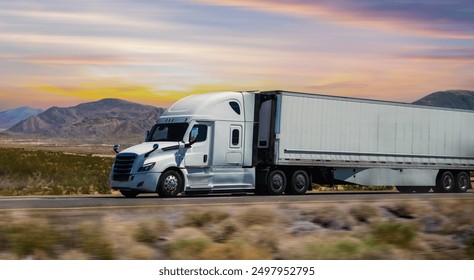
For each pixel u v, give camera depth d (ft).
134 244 38.09
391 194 101.45
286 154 93.61
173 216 51.93
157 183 81.82
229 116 88.99
